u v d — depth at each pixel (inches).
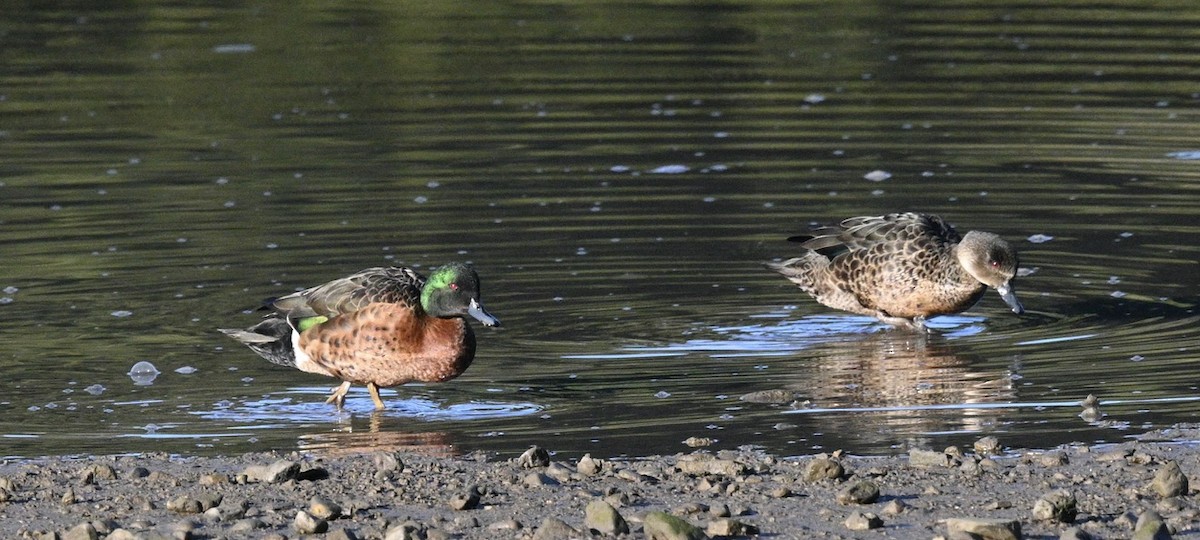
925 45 1090.7
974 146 815.7
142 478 378.6
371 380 463.2
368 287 464.8
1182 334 514.0
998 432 410.3
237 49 1096.8
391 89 971.9
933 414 431.8
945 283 542.9
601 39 1128.8
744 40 1121.4
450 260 625.3
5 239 659.4
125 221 687.1
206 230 671.1
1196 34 1103.0
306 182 754.2
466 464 384.8
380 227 673.6
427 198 723.4
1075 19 1174.3
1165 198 706.2
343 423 442.0
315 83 991.0
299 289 585.6
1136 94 927.0
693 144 828.6
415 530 321.1
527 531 328.5
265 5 1261.1
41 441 422.9
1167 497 343.3
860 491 344.8
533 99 942.4
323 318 468.8
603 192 732.7
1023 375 472.4
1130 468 366.9
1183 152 788.6
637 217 689.6
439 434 426.3
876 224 569.9
